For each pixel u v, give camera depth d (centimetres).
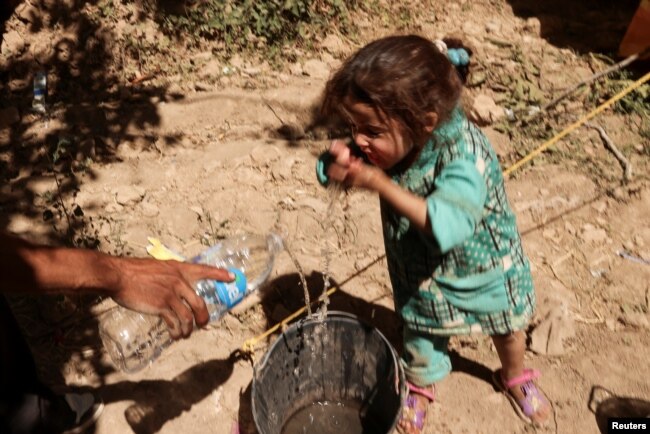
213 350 329
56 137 436
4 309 254
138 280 223
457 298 256
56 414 279
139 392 314
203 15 511
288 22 514
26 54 491
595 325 338
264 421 274
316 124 452
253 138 448
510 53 502
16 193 402
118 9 510
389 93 207
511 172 410
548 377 319
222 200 397
